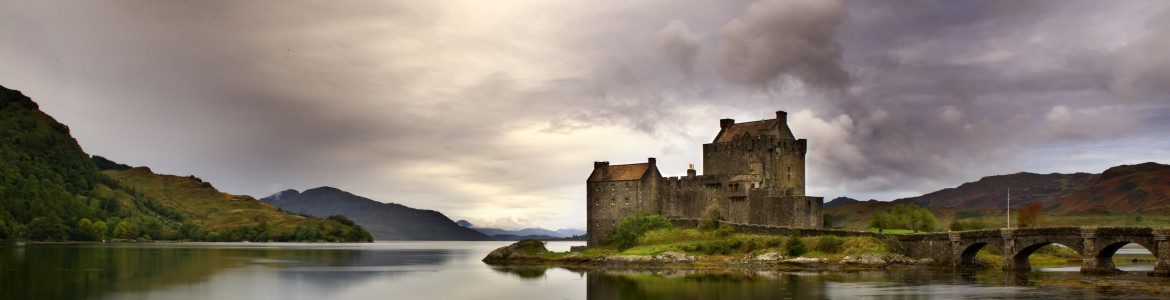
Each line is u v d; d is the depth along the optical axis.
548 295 111.75
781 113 190.88
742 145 185.38
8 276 130.75
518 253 193.62
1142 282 112.44
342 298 110.38
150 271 149.88
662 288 116.00
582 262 171.62
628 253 165.50
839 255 148.12
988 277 124.38
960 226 195.25
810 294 105.44
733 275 134.75
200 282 129.38
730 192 182.88
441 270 166.25
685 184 191.38
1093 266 126.69
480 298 109.44
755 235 165.00
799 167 193.00
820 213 177.62
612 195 194.38
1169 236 118.75
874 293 105.50
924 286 112.38
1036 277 123.12
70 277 131.75
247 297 110.25
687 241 167.38
